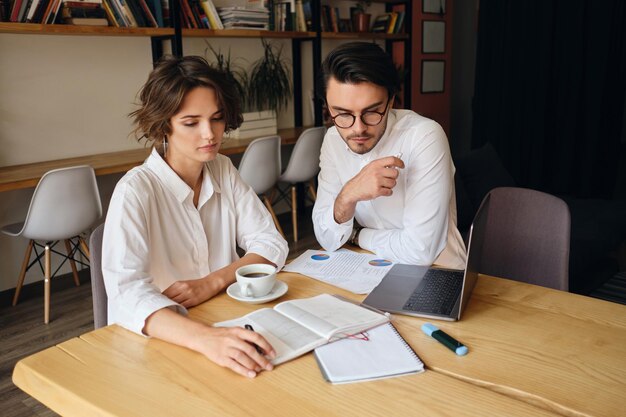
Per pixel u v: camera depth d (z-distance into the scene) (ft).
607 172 17.53
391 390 2.93
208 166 5.14
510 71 18.88
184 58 4.36
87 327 9.44
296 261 5.10
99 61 11.83
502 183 11.10
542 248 5.56
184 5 12.14
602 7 16.46
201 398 2.91
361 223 5.75
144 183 4.46
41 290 11.18
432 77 20.08
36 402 7.16
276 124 15.30
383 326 3.66
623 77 16.67
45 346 8.75
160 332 3.58
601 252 9.53
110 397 2.94
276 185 14.40
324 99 4.77
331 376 3.03
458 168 10.80
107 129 12.19
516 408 2.75
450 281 4.38
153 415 2.77
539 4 17.75
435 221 4.92
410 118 5.31
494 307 3.96
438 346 3.41
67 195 9.19
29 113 10.89
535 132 18.57
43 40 10.88
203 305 4.16
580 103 17.54
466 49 22.34
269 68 14.92
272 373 3.14
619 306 3.96
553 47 17.79
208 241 5.14
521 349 3.35
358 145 4.78
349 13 17.48
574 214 10.94
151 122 4.38
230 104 4.51
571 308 3.93
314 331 3.53
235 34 13.02
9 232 9.43
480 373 3.09
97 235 4.56
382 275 4.66
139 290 3.91
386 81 4.48
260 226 5.27
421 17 19.07
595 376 3.03
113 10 10.78
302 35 14.73
